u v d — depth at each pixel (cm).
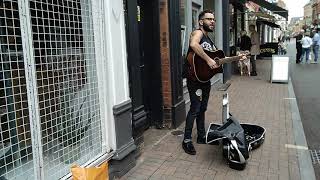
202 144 522
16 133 292
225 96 500
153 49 581
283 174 420
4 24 278
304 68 1684
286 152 491
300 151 496
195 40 441
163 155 479
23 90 295
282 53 2659
